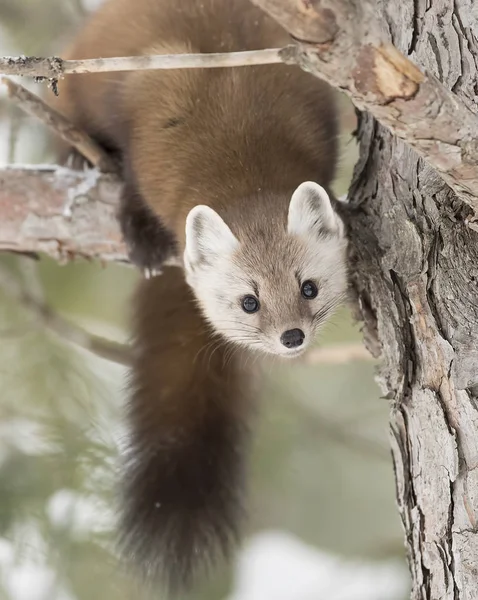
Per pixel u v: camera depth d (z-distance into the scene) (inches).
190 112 398.9
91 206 419.5
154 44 411.2
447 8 323.3
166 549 440.1
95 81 452.8
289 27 224.4
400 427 323.6
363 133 364.2
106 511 469.7
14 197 414.0
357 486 693.3
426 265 313.6
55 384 514.3
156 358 469.7
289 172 390.3
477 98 310.5
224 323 391.5
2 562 458.3
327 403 667.4
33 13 571.8
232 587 567.8
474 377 298.7
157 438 458.6
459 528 298.0
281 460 556.4
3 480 474.6
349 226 363.9
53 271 587.2
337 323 513.7
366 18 226.2
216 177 391.9
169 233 425.4
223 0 411.5
